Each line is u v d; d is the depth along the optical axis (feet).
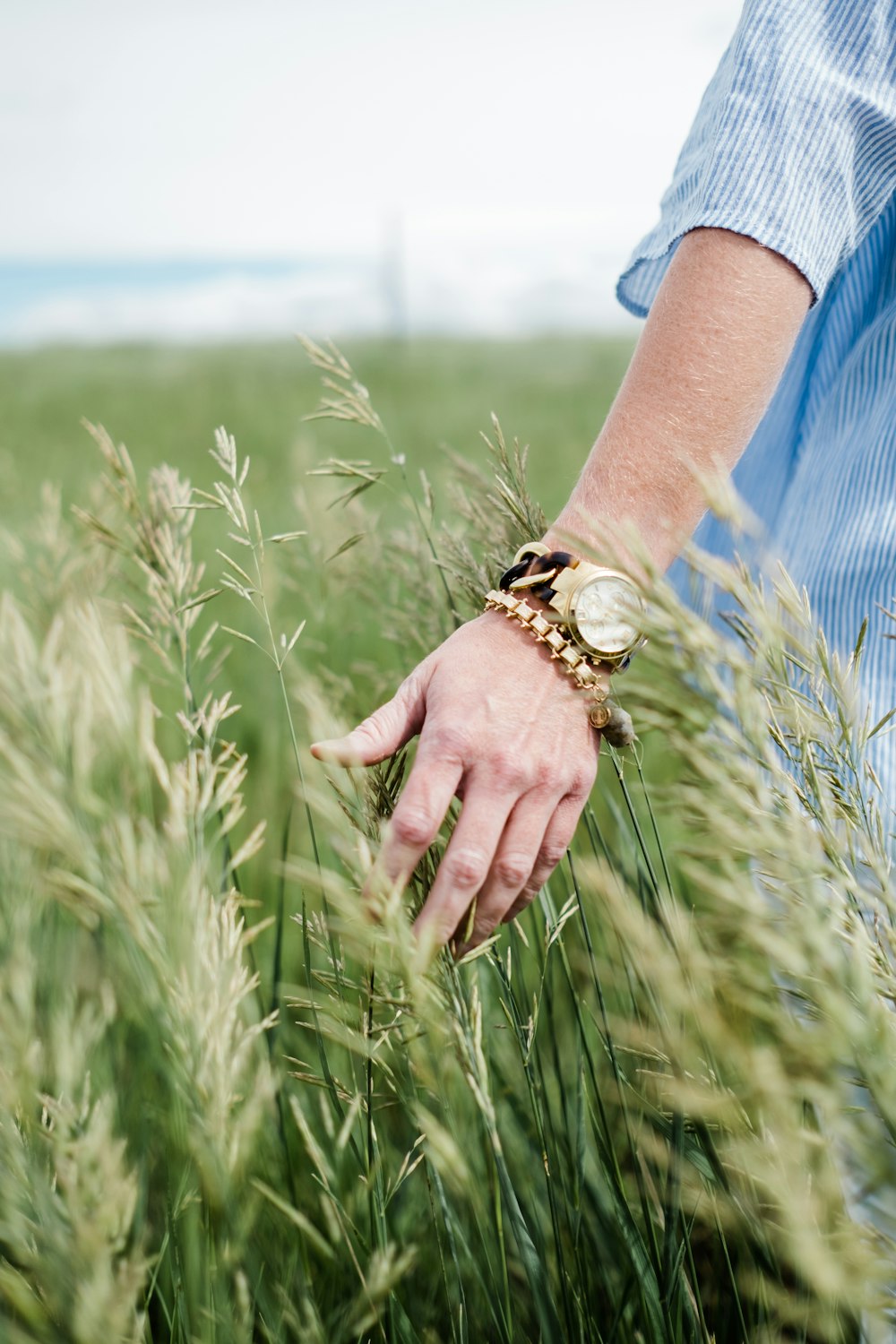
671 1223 3.51
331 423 29.25
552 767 3.33
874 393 4.37
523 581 3.34
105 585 4.94
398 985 3.15
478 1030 2.99
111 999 3.47
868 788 3.74
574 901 3.90
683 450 3.38
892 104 3.57
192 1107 2.72
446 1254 4.12
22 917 3.55
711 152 3.55
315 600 7.81
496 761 3.25
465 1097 4.13
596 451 3.57
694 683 2.34
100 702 2.50
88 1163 2.36
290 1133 4.33
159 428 34.04
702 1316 3.86
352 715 6.16
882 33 3.57
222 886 3.98
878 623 4.09
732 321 3.37
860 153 3.64
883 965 2.42
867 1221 2.03
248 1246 3.42
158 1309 4.11
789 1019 2.01
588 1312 3.95
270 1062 3.95
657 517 3.42
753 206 3.39
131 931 2.54
